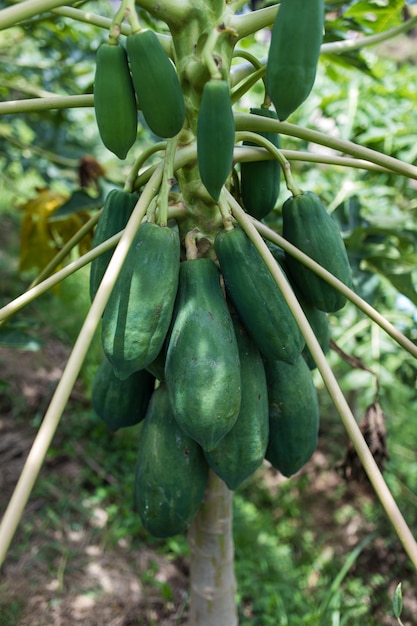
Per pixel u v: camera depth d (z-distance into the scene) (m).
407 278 1.64
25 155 2.63
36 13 0.88
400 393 2.86
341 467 1.48
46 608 2.09
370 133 2.00
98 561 2.28
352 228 1.81
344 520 2.55
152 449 1.12
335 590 2.03
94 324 0.87
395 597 0.93
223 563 1.36
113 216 1.11
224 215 1.04
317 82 2.10
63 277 0.98
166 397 1.13
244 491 2.68
